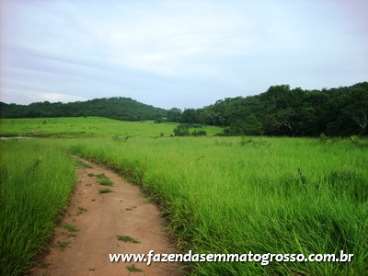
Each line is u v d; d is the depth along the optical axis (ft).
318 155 40.40
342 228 12.40
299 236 12.24
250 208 16.25
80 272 13.29
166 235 18.20
